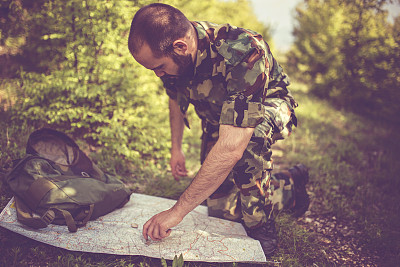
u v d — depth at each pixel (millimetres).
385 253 2076
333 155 3666
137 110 2977
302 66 7453
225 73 1512
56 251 1662
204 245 1777
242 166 1700
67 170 1894
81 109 2832
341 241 2205
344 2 5832
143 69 3064
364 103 5762
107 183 1998
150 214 2004
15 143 2398
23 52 2982
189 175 2812
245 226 1928
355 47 5637
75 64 2934
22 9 2816
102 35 2760
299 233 2113
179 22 1435
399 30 5328
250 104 1433
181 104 1909
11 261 1537
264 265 1804
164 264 1577
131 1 2982
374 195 2805
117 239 1718
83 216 1752
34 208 1660
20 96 2877
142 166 2723
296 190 2295
